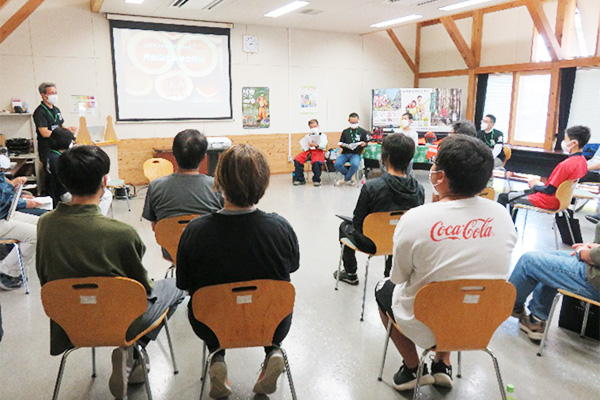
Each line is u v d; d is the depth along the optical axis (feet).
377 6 21.21
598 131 23.54
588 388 7.00
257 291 5.41
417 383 5.97
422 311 5.43
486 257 5.38
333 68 29.71
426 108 29.22
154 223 8.80
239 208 5.51
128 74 23.75
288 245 5.76
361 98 31.14
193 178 8.45
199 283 5.61
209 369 6.04
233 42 26.18
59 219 5.48
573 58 23.48
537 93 26.02
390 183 8.72
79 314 5.45
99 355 7.88
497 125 28.71
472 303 5.46
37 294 10.41
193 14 23.35
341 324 9.04
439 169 5.45
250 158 5.32
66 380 7.14
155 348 8.11
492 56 27.73
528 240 14.48
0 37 20.33
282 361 6.04
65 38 22.12
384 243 8.96
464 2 20.20
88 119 23.20
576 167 12.39
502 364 7.64
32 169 20.93
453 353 8.04
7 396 6.73
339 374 7.36
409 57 32.17
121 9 22.08
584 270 7.34
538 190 13.28
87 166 5.37
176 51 24.71
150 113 24.66
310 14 23.24
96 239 5.49
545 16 23.18
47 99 18.11
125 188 19.24
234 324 5.60
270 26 27.04
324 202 20.29
